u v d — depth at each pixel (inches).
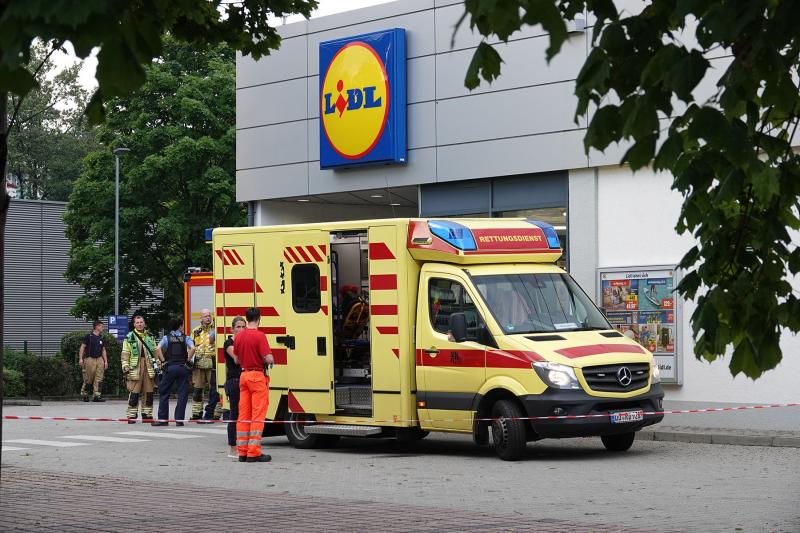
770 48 175.6
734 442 672.4
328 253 683.4
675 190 209.2
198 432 826.2
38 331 2364.7
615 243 901.2
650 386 613.0
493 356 605.3
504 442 601.3
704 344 214.2
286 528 392.8
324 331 685.3
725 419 757.9
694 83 173.5
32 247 2364.7
